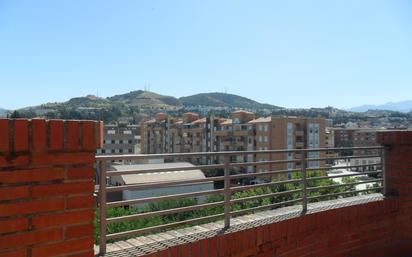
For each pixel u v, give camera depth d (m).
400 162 6.43
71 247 2.66
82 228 2.71
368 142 78.81
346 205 5.64
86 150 2.74
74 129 2.67
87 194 2.74
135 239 3.90
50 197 2.59
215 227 4.38
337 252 5.49
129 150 89.75
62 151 2.64
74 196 2.68
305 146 79.81
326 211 5.29
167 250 3.63
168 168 3.95
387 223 6.22
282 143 78.56
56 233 2.61
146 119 136.00
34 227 2.53
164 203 5.91
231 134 90.50
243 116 92.69
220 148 93.62
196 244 3.86
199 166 4.20
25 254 2.49
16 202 2.47
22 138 2.47
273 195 5.04
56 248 2.61
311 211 5.21
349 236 5.67
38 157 2.55
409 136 6.29
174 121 115.19
